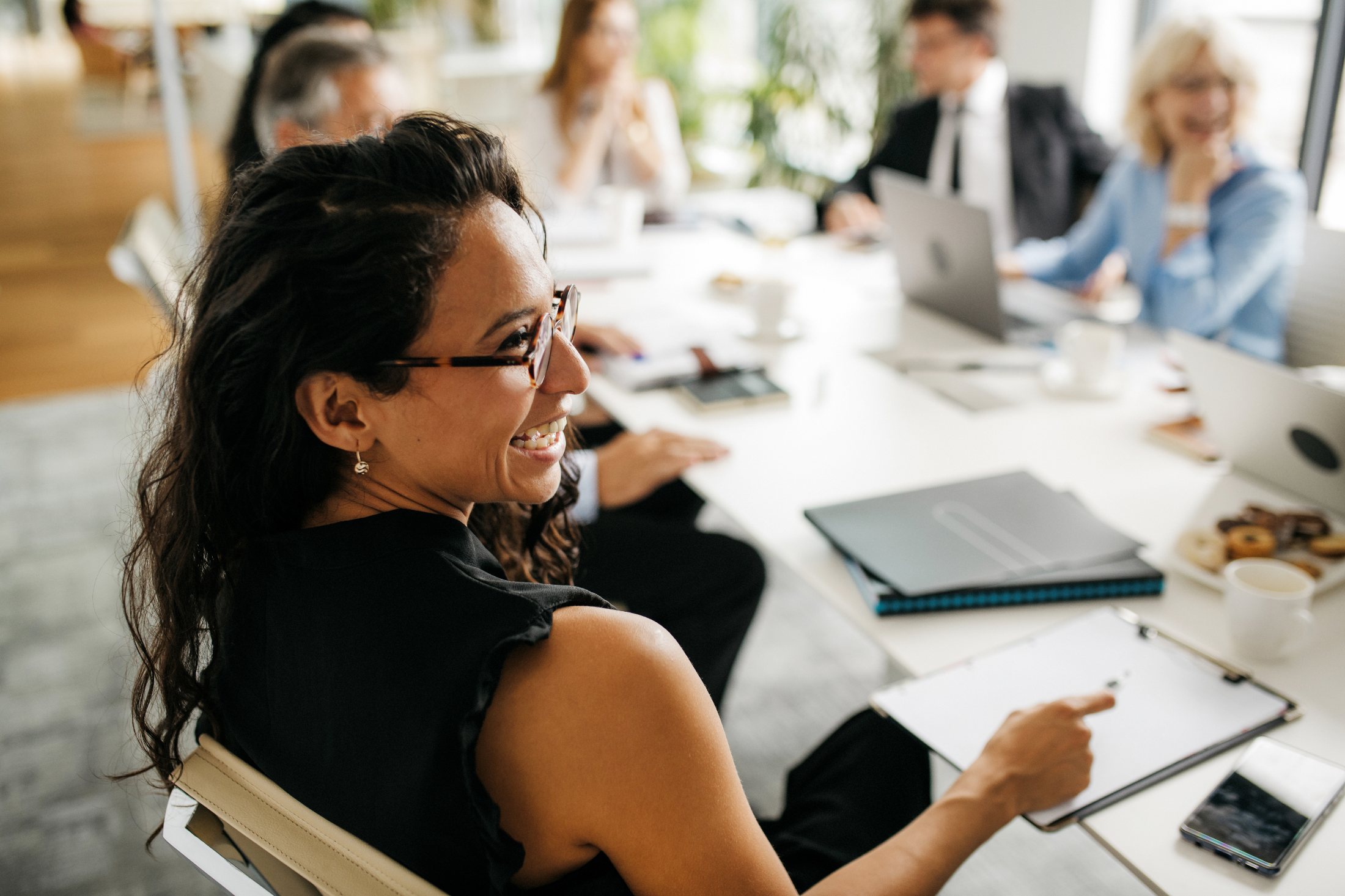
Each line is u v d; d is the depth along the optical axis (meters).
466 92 6.62
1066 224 3.33
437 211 0.71
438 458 0.76
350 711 0.74
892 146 3.40
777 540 1.43
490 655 0.69
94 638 2.48
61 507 3.05
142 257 2.15
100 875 1.81
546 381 0.81
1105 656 1.17
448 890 0.74
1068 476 1.61
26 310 4.55
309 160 0.71
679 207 3.47
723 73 6.57
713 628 1.78
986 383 1.99
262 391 0.73
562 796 0.71
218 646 0.86
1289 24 3.71
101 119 8.45
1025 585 1.26
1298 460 1.49
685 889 0.72
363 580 0.75
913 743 1.18
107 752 2.10
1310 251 2.33
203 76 5.84
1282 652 1.16
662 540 1.82
